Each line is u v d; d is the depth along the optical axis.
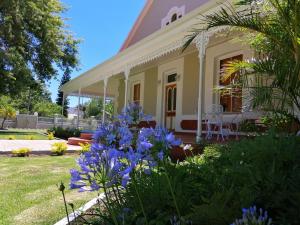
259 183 2.23
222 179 2.46
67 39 28.23
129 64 12.80
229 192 1.95
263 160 2.44
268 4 4.95
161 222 2.20
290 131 4.64
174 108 13.75
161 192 2.42
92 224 2.73
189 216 1.99
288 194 2.02
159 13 16.62
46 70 27.66
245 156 2.63
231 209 1.88
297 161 2.38
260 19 4.95
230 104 10.05
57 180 5.91
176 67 13.52
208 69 11.30
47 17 25.98
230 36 9.01
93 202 3.90
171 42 9.81
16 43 24.84
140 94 16.62
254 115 7.90
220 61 10.95
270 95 4.70
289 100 4.84
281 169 2.41
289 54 4.63
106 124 2.05
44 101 60.78
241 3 5.15
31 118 32.75
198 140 7.28
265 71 4.87
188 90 12.59
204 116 10.33
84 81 19.70
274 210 2.09
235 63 5.82
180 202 2.35
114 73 14.47
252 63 5.27
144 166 2.32
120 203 2.50
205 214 1.89
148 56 11.26
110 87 22.73
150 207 2.41
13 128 32.06
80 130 19.72
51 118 33.62
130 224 2.29
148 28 17.52
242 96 5.95
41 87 28.89
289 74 4.48
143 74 16.48
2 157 9.82
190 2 14.18
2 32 23.53
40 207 4.12
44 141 16.11
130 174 1.94
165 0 16.17
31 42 26.53
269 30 4.83
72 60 28.61
